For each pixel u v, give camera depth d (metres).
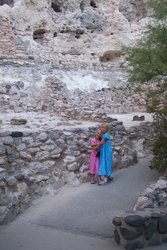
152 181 8.95
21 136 8.78
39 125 11.32
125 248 6.11
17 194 7.82
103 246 6.22
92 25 22.61
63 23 21.64
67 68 18.20
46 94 15.41
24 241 6.41
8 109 14.33
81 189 8.79
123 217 6.20
